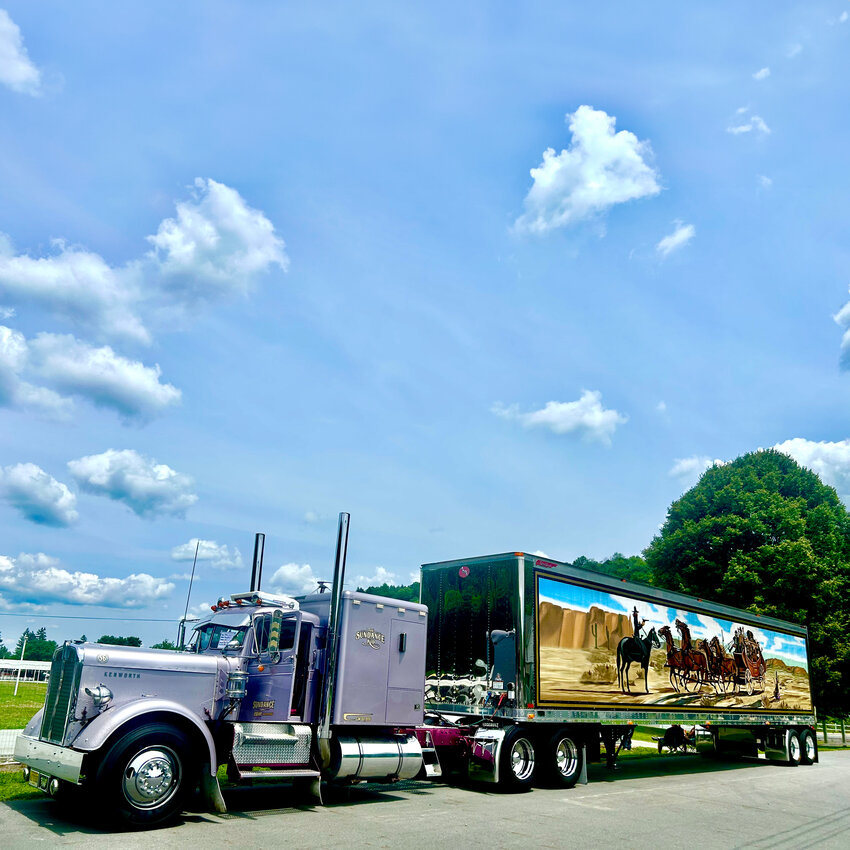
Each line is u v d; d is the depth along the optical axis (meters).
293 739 9.34
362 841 7.54
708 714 17.20
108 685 7.99
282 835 7.63
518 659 12.23
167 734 7.84
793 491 34.28
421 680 10.86
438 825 8.69
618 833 8.81
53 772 7.60
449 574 13.77
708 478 35.56
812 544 32.34
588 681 13.62
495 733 12.00
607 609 14.54
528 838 8.20
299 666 9.88
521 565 12.70
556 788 12.72
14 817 7.87
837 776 17.53
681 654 16.61
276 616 8.98
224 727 8.84
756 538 32.31
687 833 9.08
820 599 30.11
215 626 9.96
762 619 20.45
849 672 30.48
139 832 7.42
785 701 20.67
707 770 17.86
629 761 19.62
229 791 10.60
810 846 8.59
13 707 24.17
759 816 10.78
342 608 9.99
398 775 10.34
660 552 34.97
